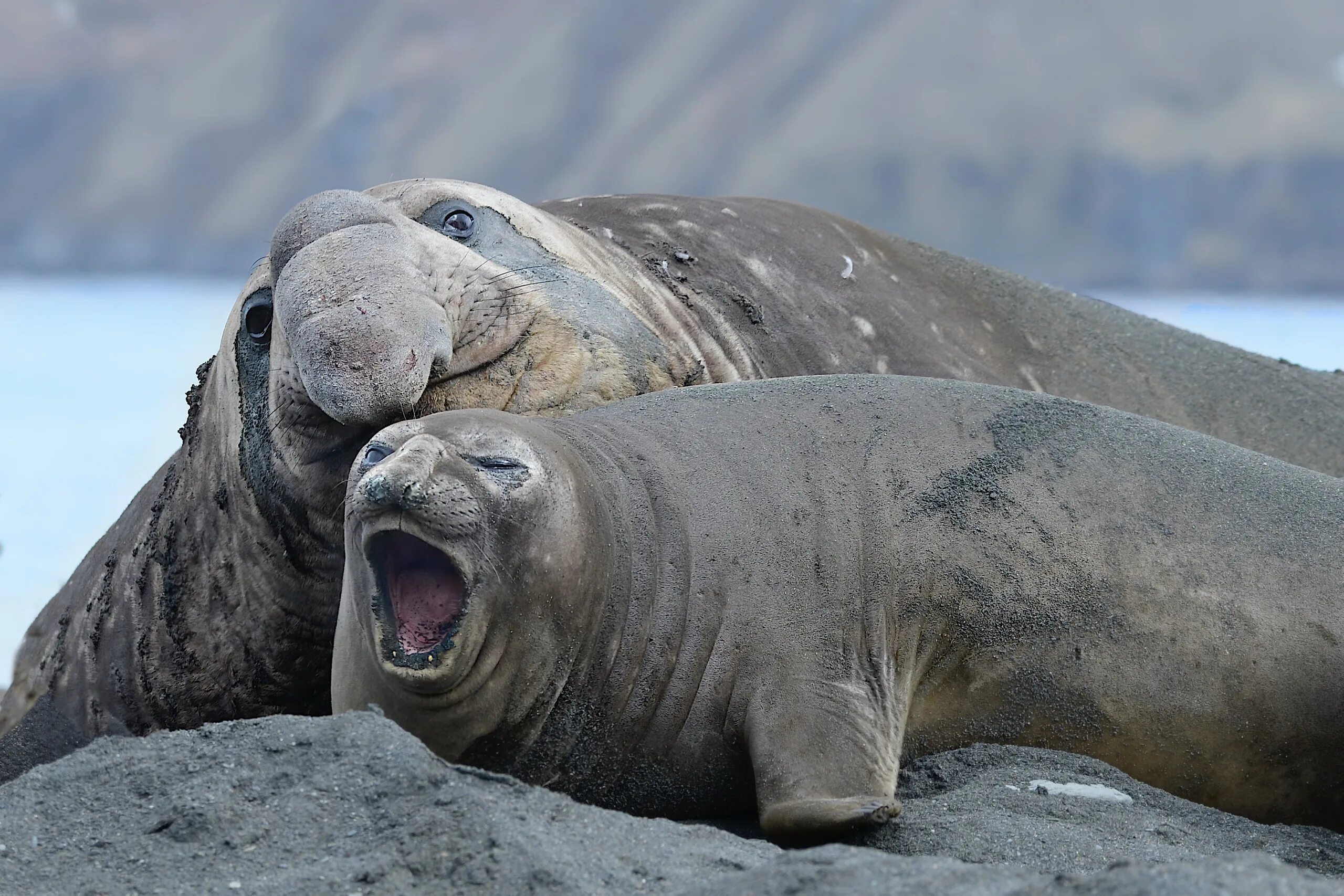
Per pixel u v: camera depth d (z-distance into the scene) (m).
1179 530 19.14
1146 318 36.22
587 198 32.69
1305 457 33.44
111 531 29.84
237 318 25.38
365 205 23.67
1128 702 18.64
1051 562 18.77
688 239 30.80
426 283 22.81
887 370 30.58
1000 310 34.44
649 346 25.98
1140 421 20.78
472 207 26.09
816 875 12.82
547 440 18.41
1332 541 19.33
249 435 24.83
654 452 19.34
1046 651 18.62
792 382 20.95
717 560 18.47
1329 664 18.64
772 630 18.11
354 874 13.59
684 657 18.11
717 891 12.89
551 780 18.36
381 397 20.67
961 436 19.80
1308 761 18.84
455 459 17.42
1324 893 11.57
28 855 14.42
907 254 34.88
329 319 21.12
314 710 26.05
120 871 14.06
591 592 17.98
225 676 26.03
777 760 17.08
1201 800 19.03
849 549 18.62
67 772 15.81
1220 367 34.81
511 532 17.36
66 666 27.89
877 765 17.09
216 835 14.45
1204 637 18.66
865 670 18.14
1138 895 11.67
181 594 26.38
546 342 24.45
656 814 18.52
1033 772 18.09
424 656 16.94
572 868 13.63
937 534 18.78
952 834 16.27
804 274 31.39
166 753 15.88
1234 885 11.60
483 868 13.60
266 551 24.98
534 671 17.78
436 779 14.96
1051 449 19.75
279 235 23.27
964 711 18.75
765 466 19.27
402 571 17.61
